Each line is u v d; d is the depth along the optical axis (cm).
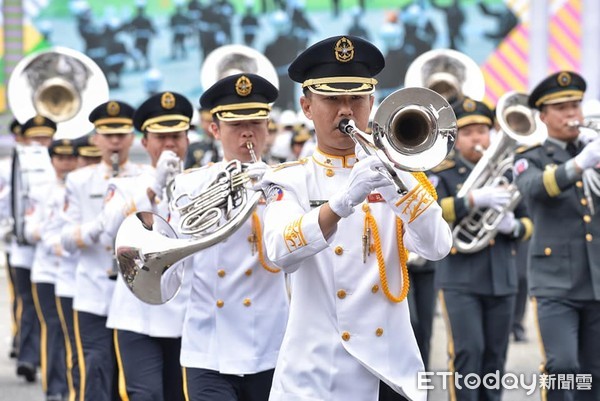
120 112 1942
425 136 1012
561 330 1677
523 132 1873
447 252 1109
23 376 2578
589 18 6328
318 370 1130
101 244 1917
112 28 6325
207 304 1460
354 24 6344
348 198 1052
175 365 1672
